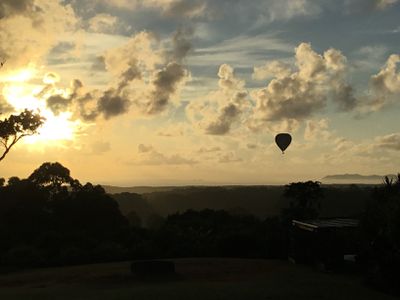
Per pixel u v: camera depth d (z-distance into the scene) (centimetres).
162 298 1644
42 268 2902
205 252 3322
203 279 2120
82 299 1689
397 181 2102
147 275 2219
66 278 2291
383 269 1805
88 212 4884
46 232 3944
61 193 4994
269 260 2873
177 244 3425
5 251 3628
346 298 1631
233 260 2809
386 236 1869
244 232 3356
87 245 3594
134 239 3972
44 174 5006
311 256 2538
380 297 1653
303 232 2677
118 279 2181
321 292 1738
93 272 2423
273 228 3356
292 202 3466
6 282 2289
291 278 2105
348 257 2483
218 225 4328
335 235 2347
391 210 1859
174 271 2283
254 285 1905
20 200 4756
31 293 1891
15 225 4494
